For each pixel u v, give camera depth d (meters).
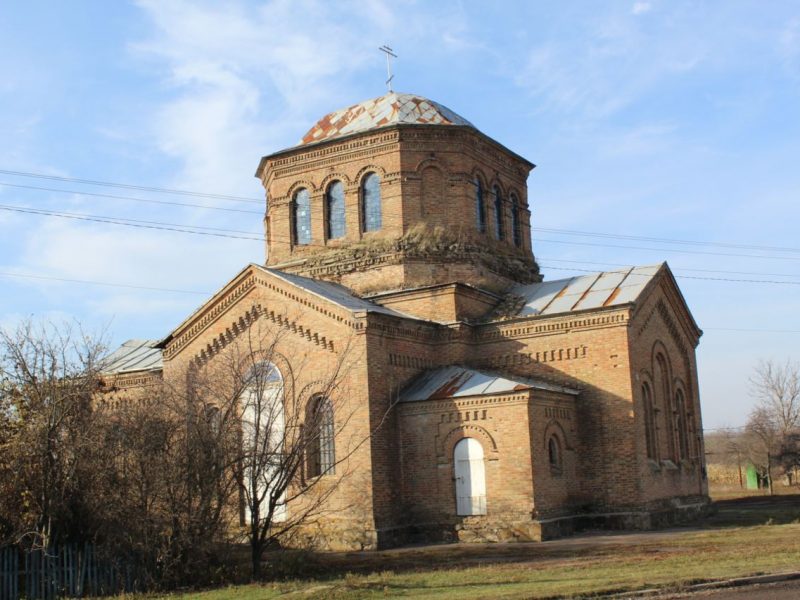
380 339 30.89
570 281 36.69
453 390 30.72
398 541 29.62
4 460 20.59
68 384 21.67
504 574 20.16
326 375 30.86
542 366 33.12
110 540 20.80
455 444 30.09
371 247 36.25
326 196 38.03
